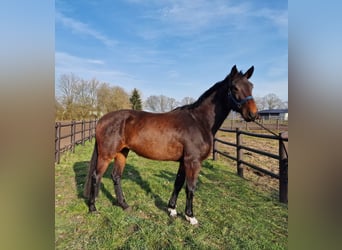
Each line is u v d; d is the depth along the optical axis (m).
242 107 2.51
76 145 8.42
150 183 3.92
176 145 2.61
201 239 2.28
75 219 2.63
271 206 3.08
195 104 2.79
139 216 2.76
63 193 3.42
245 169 5.22
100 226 2.49
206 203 3.15
